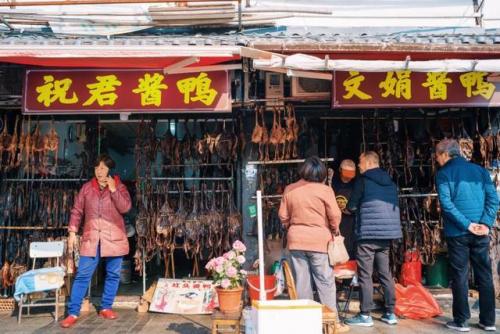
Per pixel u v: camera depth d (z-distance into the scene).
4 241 5.64
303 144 5.97
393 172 5.80
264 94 5.41
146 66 4.72
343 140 6.29
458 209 4.52
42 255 5.24
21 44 4.39
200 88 4.84
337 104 4.89
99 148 5.94
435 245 5.64
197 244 5.65
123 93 4.86
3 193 5.70
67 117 5.93
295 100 5.36
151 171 5.81
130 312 5.34
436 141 5.74
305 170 4.45
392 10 6.15
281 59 4.16
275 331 3.32
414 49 4.49
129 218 6.77
